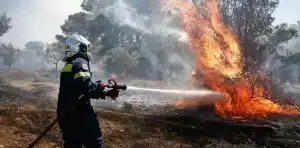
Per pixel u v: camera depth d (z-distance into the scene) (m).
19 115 6.50
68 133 3.31
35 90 19.08
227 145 6.20
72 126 3.28
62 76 3.34
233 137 6.85
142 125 7.04
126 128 6.66
